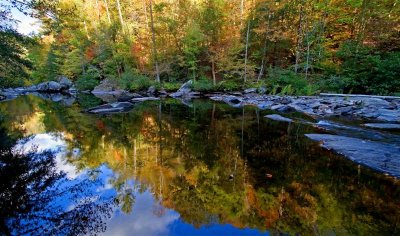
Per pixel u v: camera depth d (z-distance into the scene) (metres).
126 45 26.58
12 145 7.50
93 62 30.36
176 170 5.39
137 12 28.45
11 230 3.23
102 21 29.66
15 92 31.89
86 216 3.58
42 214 3.63
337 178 4.72
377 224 3.26
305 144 6.93
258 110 13.17
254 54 21.66
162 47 24.80
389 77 13.28
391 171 4.87
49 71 35.88
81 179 4.94
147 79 24.34
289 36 20.39
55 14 8.70
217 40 22.19
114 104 15.27
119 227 3.30
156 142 7.68
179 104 16.75
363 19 17.34
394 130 7.63
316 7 18.11
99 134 8.88
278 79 17.86
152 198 4.14
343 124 8.68
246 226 3.29
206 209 3.77
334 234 3.06
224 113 12.66
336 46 21.17
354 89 15.54
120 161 5.99
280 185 4.53
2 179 4.97
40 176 5.09
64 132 9.23
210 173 5.20
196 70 24.67
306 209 3.70
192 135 8.43
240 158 6.03
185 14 24.03
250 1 23.22
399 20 16.00
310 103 12.19
